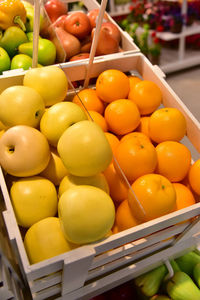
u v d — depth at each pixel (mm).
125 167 654
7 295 593
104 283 744
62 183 608
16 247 560
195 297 831
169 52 2654
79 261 513
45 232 559
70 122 615
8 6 866
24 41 916
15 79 807
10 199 589
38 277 528
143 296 892
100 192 543
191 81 2420
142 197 600
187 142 1710
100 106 859
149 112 845
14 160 574
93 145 544
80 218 506
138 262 765
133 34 1833
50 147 665
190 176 716
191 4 2514
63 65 886
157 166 712
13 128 591
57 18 1140
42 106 664
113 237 553
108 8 2502
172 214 601
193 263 938
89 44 1059
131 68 990
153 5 2516
